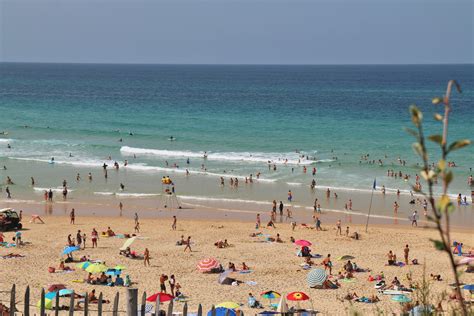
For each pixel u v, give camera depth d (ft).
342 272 123.54
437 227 15.53
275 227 168.35
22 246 140.46
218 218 180.14
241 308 97.96
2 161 263.29
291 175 241.96
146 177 237.66
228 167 257.55
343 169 251.60
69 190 214.90
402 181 230.27
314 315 91.30
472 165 251.19
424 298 36.29
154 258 133.59
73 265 125.59
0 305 75.46
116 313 45.93
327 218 182.60
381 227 170.09
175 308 96.84
